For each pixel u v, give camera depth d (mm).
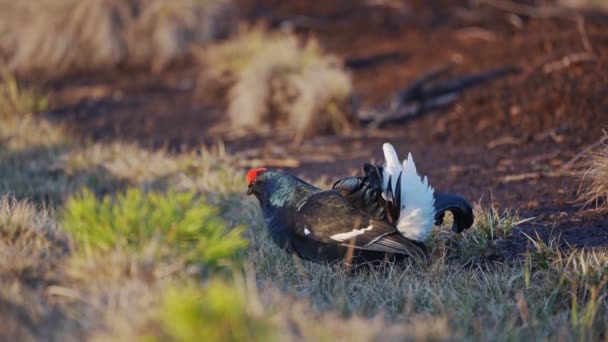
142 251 6316
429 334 5719
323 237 8039
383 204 7961
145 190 12219
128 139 16234
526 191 11281
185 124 17281
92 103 19062
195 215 6586
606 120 13617
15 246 6980
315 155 14461
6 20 22188
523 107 14844
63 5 21797
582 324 6594
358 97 17422
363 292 7469
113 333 5305
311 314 5973
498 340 6250
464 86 16281
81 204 6699
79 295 5953
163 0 21969
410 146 14484
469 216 8336
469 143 14195
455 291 7512
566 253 8711
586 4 21875
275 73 16688
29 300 5973
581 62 15758
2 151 14500
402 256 8398
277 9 23688
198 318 5004
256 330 5117
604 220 9883
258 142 15609
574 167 11992
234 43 19594
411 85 16344
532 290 7660
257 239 9898
